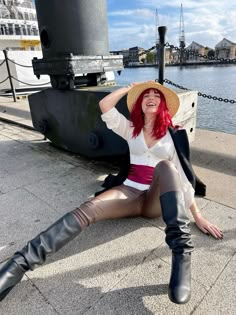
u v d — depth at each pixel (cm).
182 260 148
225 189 277
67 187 296
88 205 174
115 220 228
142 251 194
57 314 150
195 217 214
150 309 150
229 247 194
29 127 553
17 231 223
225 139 438
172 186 159
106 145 310
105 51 350
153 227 218
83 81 356
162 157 196
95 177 319
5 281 146
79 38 318
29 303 157
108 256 190
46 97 377
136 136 196
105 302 156
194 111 354
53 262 187
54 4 305
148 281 168
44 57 349
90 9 317
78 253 194
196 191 263
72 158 382
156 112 188
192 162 353
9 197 279
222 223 221
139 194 195
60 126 372
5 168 356
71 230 165
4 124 605
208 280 167
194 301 153
